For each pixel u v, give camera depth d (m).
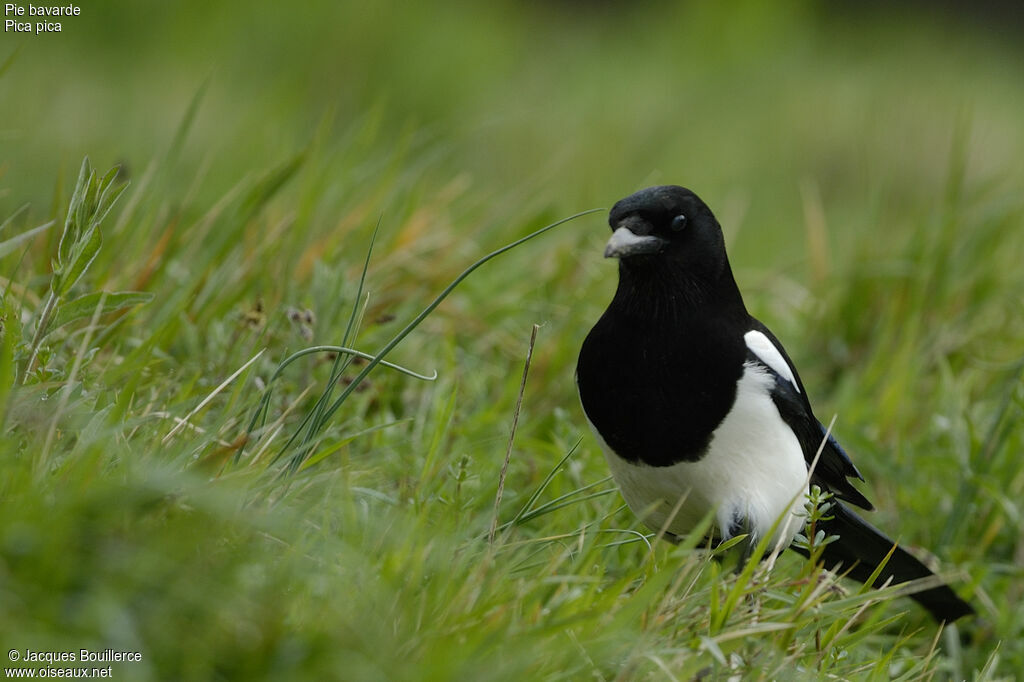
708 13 25.58
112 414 5.34
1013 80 25.62
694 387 6.66
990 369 10.46
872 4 28.45
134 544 4.55
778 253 16.31
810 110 20.81
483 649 4.80
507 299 9.98
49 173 12.65
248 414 6.34
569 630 5.04
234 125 15.15
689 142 19.53
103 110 15.77
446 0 23.67
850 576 8.23
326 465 6.39
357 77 19.81
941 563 8.25
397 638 4.77
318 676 4.45
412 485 6.84
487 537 6.00
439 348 9.27
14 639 4.13
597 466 8.03
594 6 27.09
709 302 6.78
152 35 19.84
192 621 4.46
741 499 6.79
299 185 10.26
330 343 7.88
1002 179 12.56
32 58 16.88
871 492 9.14
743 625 5.51
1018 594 8.18
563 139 18.17
